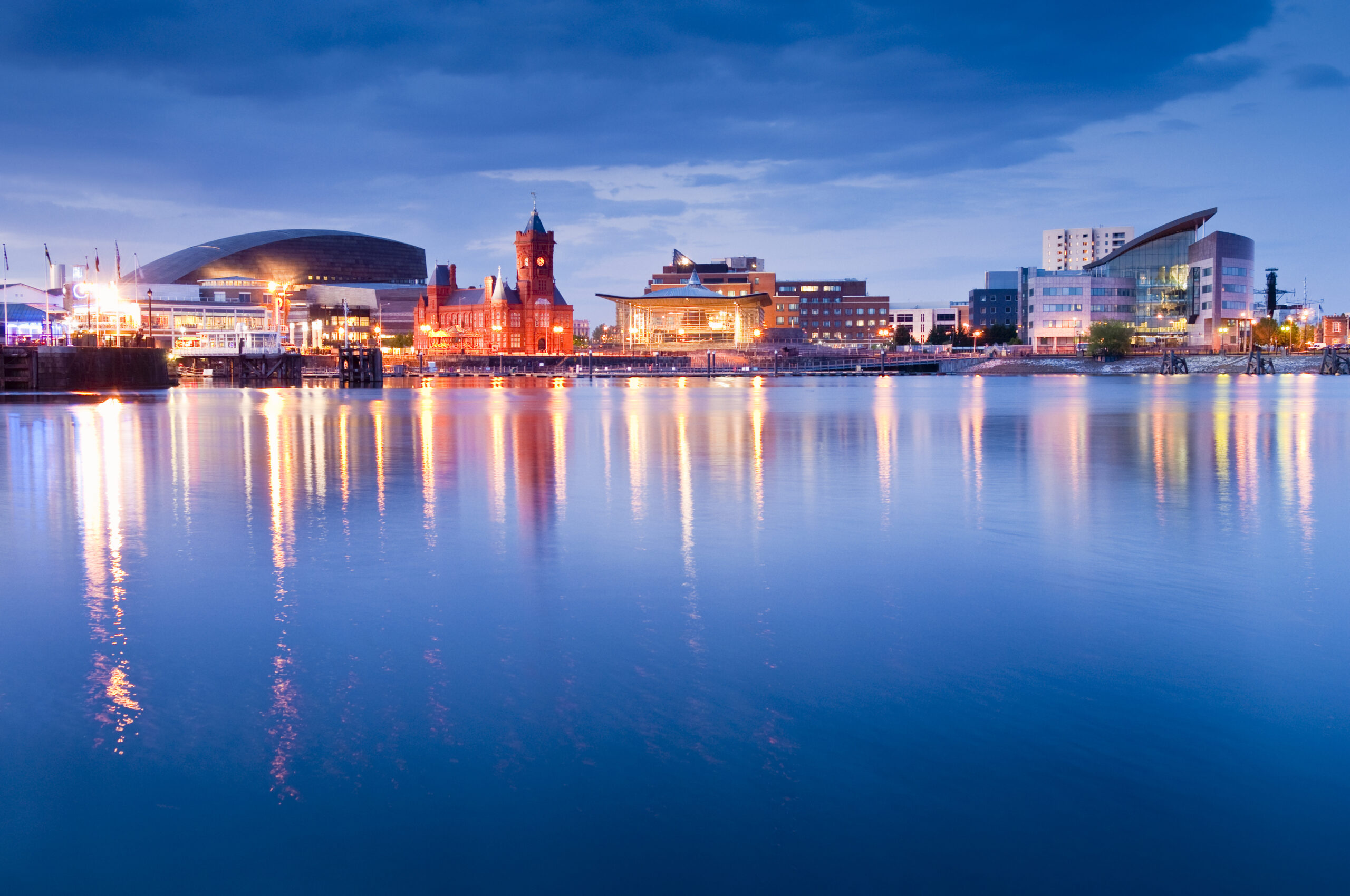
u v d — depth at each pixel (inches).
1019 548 798.5
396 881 315.0
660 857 324.2
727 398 4333.2
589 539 844.6
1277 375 7780.5
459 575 705.0
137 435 2105.1
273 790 369.1
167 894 310.0
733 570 717.9
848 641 534.9
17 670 498.3
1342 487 1168.2
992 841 330.3
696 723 423.8
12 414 3063.5
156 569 733.3
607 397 4596.5
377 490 1181.7
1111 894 303.7
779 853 326.0
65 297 7746.1
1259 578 685.9
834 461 1504.7
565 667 494.9
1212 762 382.0
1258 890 303.6
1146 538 839.7
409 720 428.5
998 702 444.1
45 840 337.7
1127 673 481.4
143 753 399.2
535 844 332.2
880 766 381.4
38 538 864.9
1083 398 4057.6
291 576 706.2
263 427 2395.4
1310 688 457.7
